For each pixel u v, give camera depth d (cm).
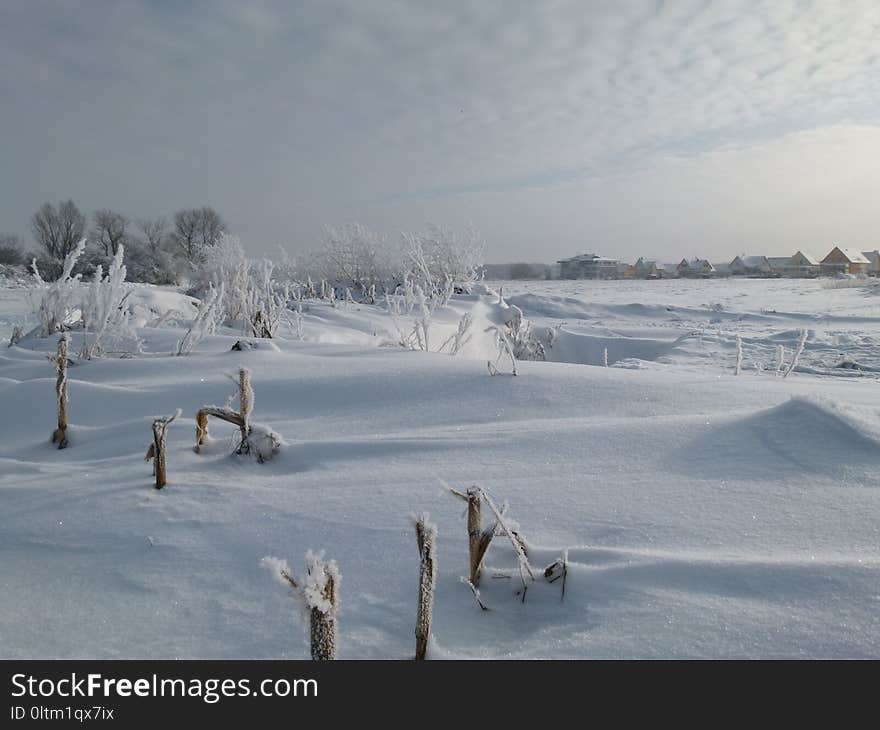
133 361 554
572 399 391
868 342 1359
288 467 275
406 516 214
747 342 1391
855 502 202
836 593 148
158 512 222
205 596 172
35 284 743
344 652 145
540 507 217
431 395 412
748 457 247
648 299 3369
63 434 336
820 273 8606
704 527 195
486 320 1427
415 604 165
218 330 888
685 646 138
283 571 128
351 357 574
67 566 190
